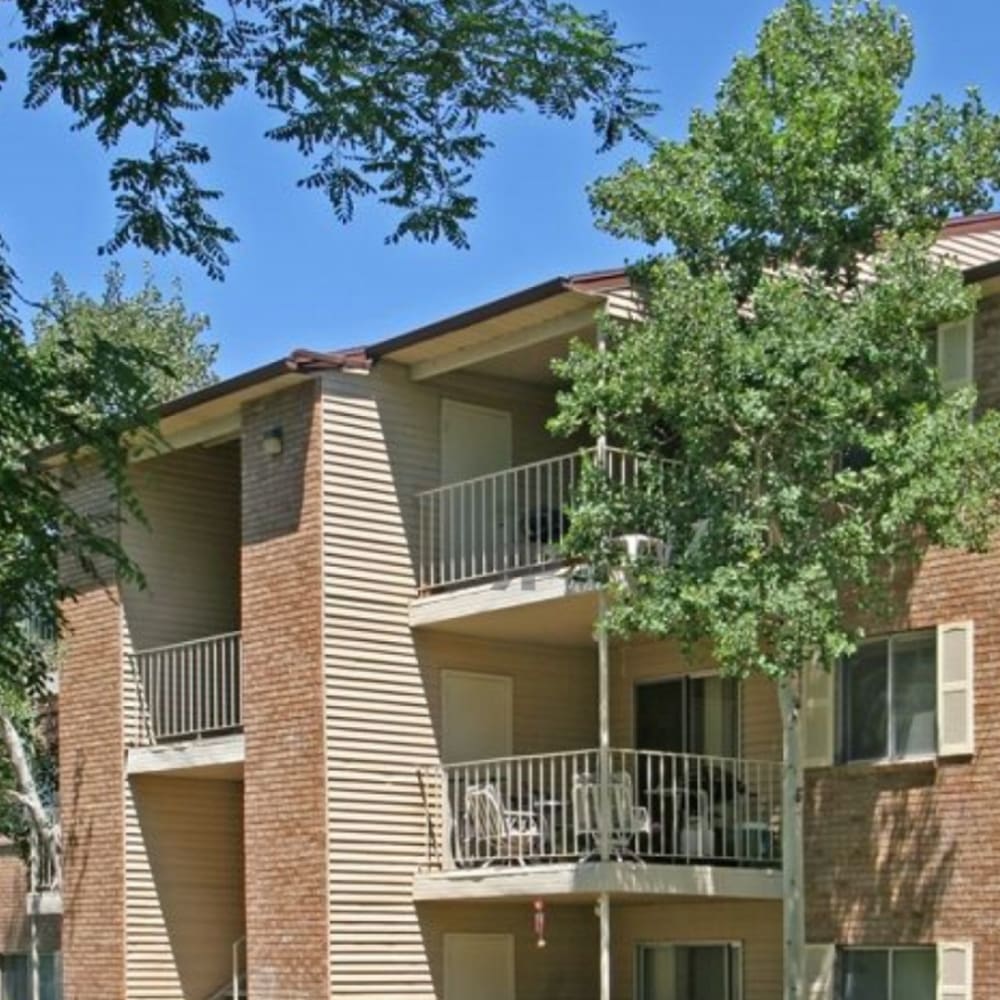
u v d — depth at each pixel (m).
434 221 13.34
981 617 20.16
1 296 12.46
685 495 18.44
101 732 26.70
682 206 18.56
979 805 19.94
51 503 12.92
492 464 24.92
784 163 18.31
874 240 18.66
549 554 23.23
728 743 23.47
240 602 27.02
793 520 17.64
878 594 18.50
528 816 22.52
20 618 13.67
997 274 20.03
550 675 24.98
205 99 12.45
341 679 23.16
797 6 18.67
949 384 20.58
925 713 20.66
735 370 17.62
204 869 26.56
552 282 21.30
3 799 29.06
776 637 17.70
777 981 22.14
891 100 18.41
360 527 23.61
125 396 13.25
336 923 22.56
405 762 23.45
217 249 12.97
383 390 24.08
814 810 21.39
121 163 12.60
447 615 23.36
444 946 23.27
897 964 20.52
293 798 23.22
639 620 18.14
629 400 18.27
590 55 12.72
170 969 26.05
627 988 23.88
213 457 27.88
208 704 26.05
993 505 18.20
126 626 26.72
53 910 28.78
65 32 11.92
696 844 21.61
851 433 17.69
